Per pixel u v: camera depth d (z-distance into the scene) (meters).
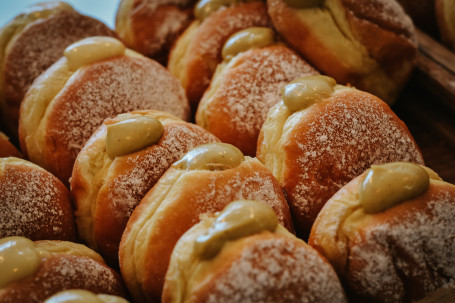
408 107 0.48
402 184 0.33
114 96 0.41
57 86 0.41
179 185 0.35
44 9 0.48
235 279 0.30
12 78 0.45
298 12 0.43
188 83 0.47
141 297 0.35
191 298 0.30
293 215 0.37
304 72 0.43
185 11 0.52
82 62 0.42
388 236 0.32
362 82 0.43
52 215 0.36
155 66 0.44
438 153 0.45
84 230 0.38
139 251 0.34
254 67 0.42
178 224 0.34
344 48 0.42
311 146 0.37
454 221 0.32
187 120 0.45
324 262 0.32
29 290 0.32
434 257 0.32
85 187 0.37
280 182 0.37
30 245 0.33
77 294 0.31
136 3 0.52
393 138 0.37
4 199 0.35
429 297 0.32
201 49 0.46
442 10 0.48
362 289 0.32
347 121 0.37
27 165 0.37
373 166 0.34
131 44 0.52
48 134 0.40
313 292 0.31
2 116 0.47
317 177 0.36
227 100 0.42
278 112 0.39
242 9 0.47
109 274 0.35
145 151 0.37
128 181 0.36
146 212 0.34
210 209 0.34
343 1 0.42
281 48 0.44
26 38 0.45
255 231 0.31
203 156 0.35
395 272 0.32
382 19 0.42
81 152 0.38
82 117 0.41
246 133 0.41
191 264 0.31
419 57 0.47
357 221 0.33
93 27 0.47
